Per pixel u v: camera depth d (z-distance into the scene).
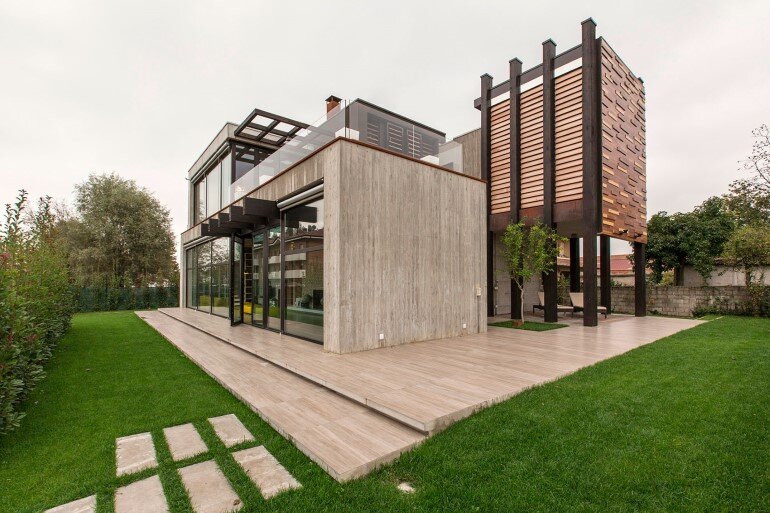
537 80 10.20
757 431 2.92
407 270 6.93
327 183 6.27
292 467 2.60
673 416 3.24
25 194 4.45
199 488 2.35
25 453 2.83
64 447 2.94
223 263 12.21
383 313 6.50
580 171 9.23
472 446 2.77
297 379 4.76
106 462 2.69
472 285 8.26
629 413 3.32
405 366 5.03
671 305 12.59
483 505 2.07
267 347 6.50
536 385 4.12
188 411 3.75
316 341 6.89
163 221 22.61
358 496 2.21
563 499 2.11
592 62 9.06
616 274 22.69
